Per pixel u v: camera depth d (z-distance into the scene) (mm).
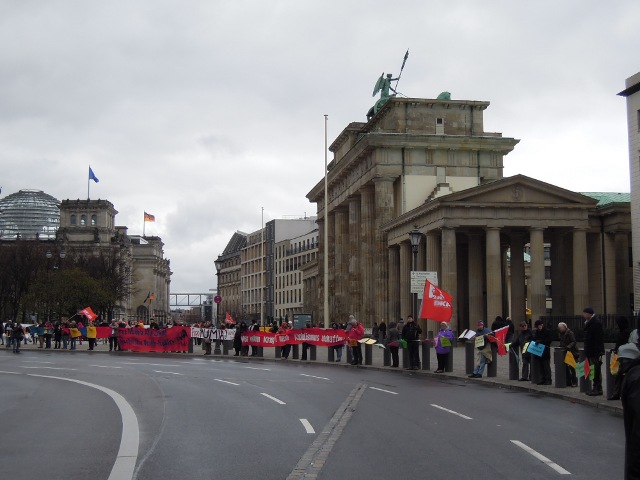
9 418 16906
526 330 26125
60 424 15883
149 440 13711
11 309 104875
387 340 35188
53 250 105875
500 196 55656
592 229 62969
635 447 5531
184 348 51094
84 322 66750
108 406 19219
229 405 19266
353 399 20547
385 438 13781
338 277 90938
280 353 46062
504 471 10805
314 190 100875
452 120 77312
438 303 32000
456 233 64500
